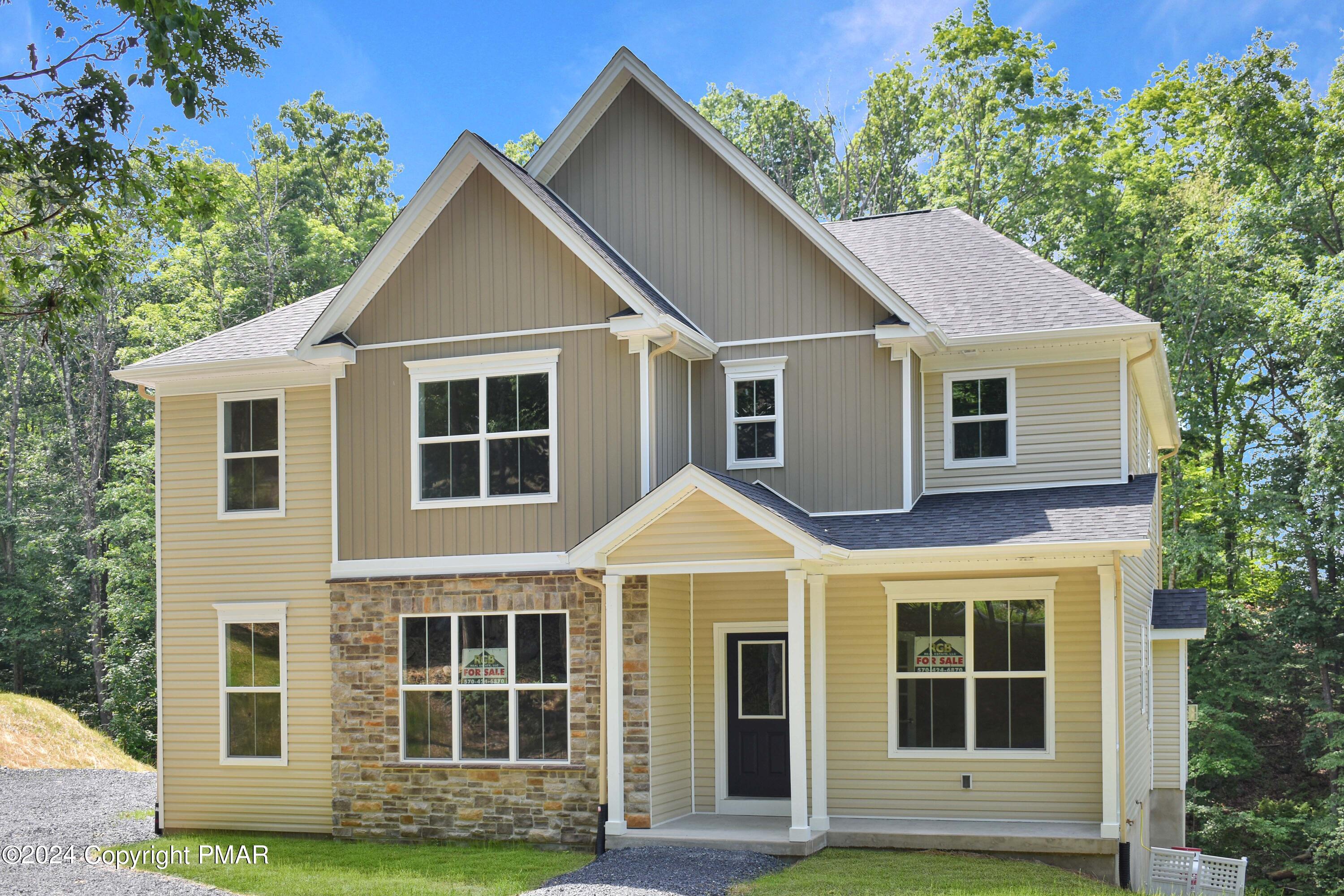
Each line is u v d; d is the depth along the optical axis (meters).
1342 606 28.83
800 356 16.25
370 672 15.73
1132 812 15.06
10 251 13.91
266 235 40.19
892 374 15.81
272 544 17.06
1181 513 32.44
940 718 14.88
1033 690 14.62
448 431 15.85
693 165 17.05
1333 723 28.41
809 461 16.05
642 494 14.89
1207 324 31.66
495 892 11.86
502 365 15.65
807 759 15.20
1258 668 29.50
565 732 14.86
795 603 13.42
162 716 17.30
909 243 19.58
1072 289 16.86
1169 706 20.59
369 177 50.34
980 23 36.12
